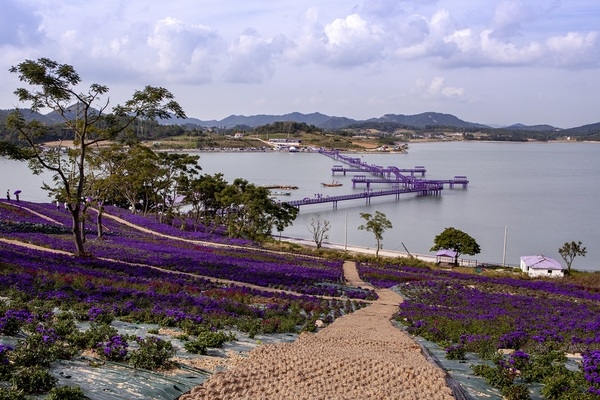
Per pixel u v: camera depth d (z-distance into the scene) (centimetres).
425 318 3222
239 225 9219
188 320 2252
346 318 3150
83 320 2172
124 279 3409
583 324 3244
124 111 4197
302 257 6962
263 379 1406
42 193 14612
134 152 5197
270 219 9388
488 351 2219
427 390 1412
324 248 9569
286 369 1507
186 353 1700
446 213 14850
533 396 1557
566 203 16638
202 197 10156
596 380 1593
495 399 1515
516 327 2984
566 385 1570
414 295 4522
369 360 1655
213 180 10056
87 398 1154
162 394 1234
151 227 8150
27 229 5741
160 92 4122
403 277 5881
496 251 10081
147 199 10281
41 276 2991
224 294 3362
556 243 10812
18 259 3581
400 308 3750
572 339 2645
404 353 1994
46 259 3791
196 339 1914
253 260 5772
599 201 17050
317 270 5591
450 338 2642
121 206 11981
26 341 1420
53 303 2392
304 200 15338
